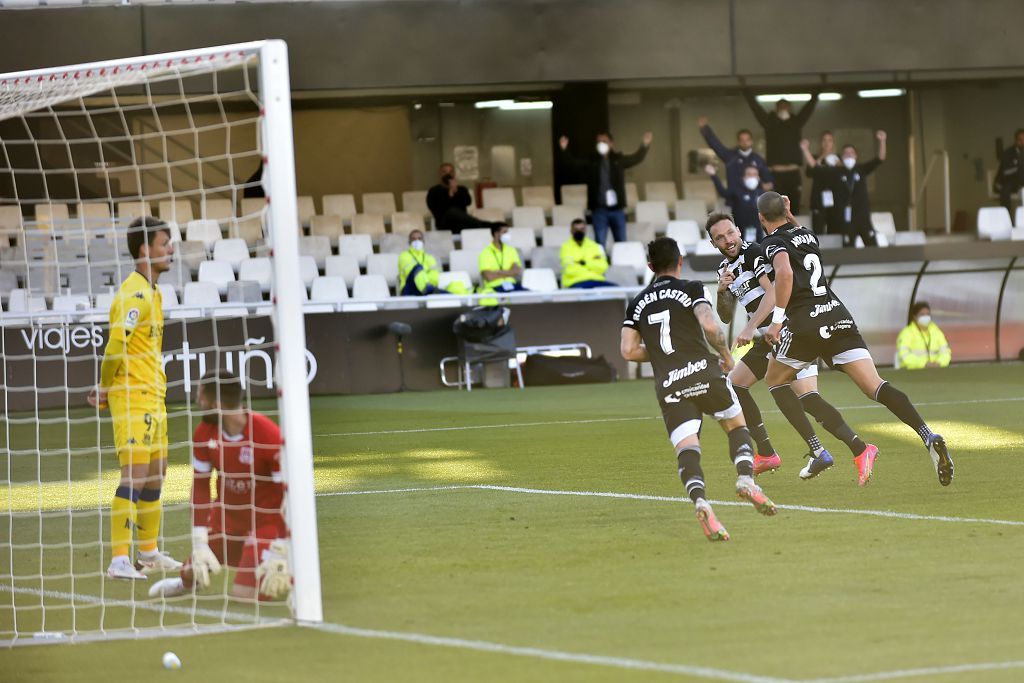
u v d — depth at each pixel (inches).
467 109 3575.3
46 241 2687.0
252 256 3026.6
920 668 602.2
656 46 3110.2
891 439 1515.7
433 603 761.6
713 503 1096.2
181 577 820.6
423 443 1641.2
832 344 1142.3
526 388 2518.5
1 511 1218.0
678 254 932.6
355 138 3550.7
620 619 709.9
